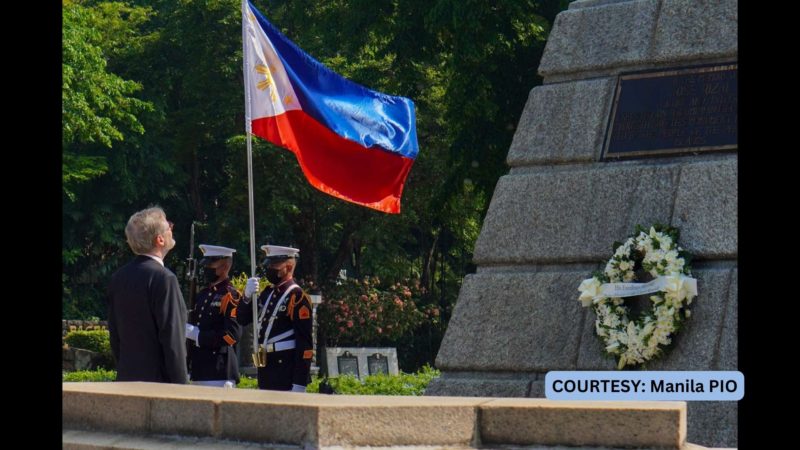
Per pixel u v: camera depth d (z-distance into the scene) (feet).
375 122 42.63
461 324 41.55
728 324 36.42
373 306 122.83
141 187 143.74
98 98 122.31
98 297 145.48
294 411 18.58
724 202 37.99
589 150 41.24
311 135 41.55
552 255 40.68
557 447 19.06
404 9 91.97
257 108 40.40
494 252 41.88
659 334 36.81
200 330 39.65
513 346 40.19
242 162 130.93
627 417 18.69
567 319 39.63
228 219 137.08
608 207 40.16
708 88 39.65
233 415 19.27
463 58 85.76
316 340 109.70
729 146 38.65
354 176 42.65
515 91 91.35
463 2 82.89
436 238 148.56
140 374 27.76
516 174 42.78
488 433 19.44
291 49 41.39
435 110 126.21
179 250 148.87
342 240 142.72
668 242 37.47
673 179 39.19
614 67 41.88
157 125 143.13
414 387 58.18
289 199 132.98
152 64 145.48
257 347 36.50
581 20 43.32
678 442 18.45
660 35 41.01
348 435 18.52
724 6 40.09
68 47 117.80
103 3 149.59
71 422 21.33
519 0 84.89
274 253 38.14
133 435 20.40
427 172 131.13
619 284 37.81
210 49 137.69
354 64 122.62
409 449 18.89
